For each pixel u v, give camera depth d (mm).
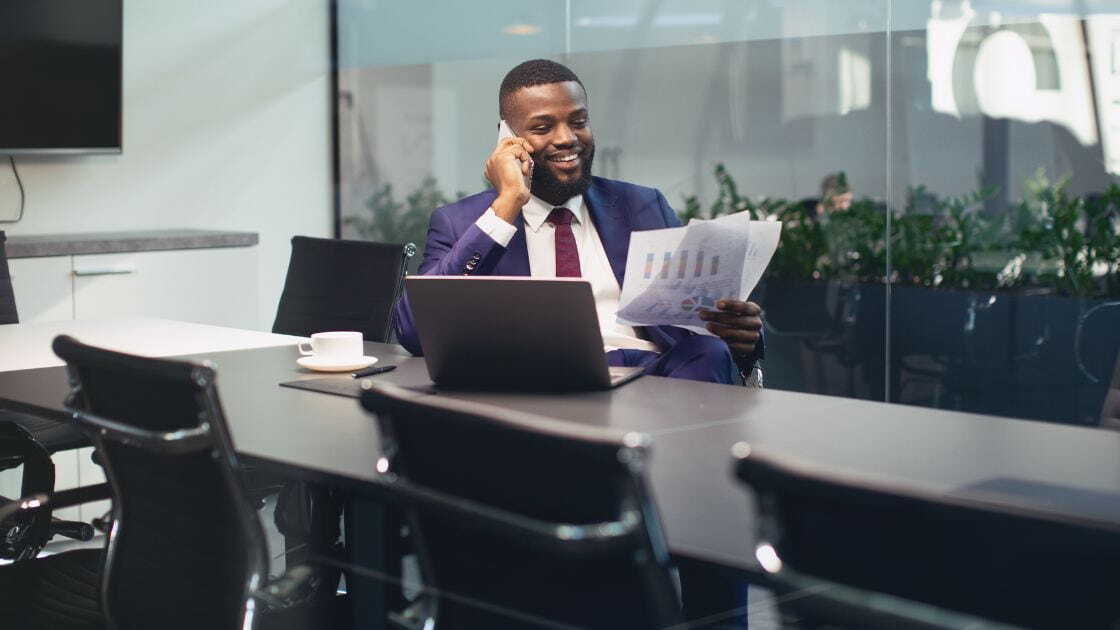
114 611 1700
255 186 5582
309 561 1646
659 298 2082
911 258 4129
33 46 4590
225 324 4828
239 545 1458
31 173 4801
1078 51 3730
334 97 5852
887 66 4133
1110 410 1946
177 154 5289
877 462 1455
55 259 4332
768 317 4492
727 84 4516
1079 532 758
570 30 4996
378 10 5676
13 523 1953
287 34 5656
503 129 2500
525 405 1867
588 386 1996
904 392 4180
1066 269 3807
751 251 2213
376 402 1182
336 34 5828
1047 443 1563
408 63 5586
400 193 5664
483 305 1958
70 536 2480
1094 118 3717
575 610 1163
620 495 989
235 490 1414
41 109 4637
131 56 5121
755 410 1824
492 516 1112
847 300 4289
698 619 1847
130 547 1666
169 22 5230
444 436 1141
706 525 1214
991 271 3963
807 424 1709
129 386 1506
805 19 4305
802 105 4336
